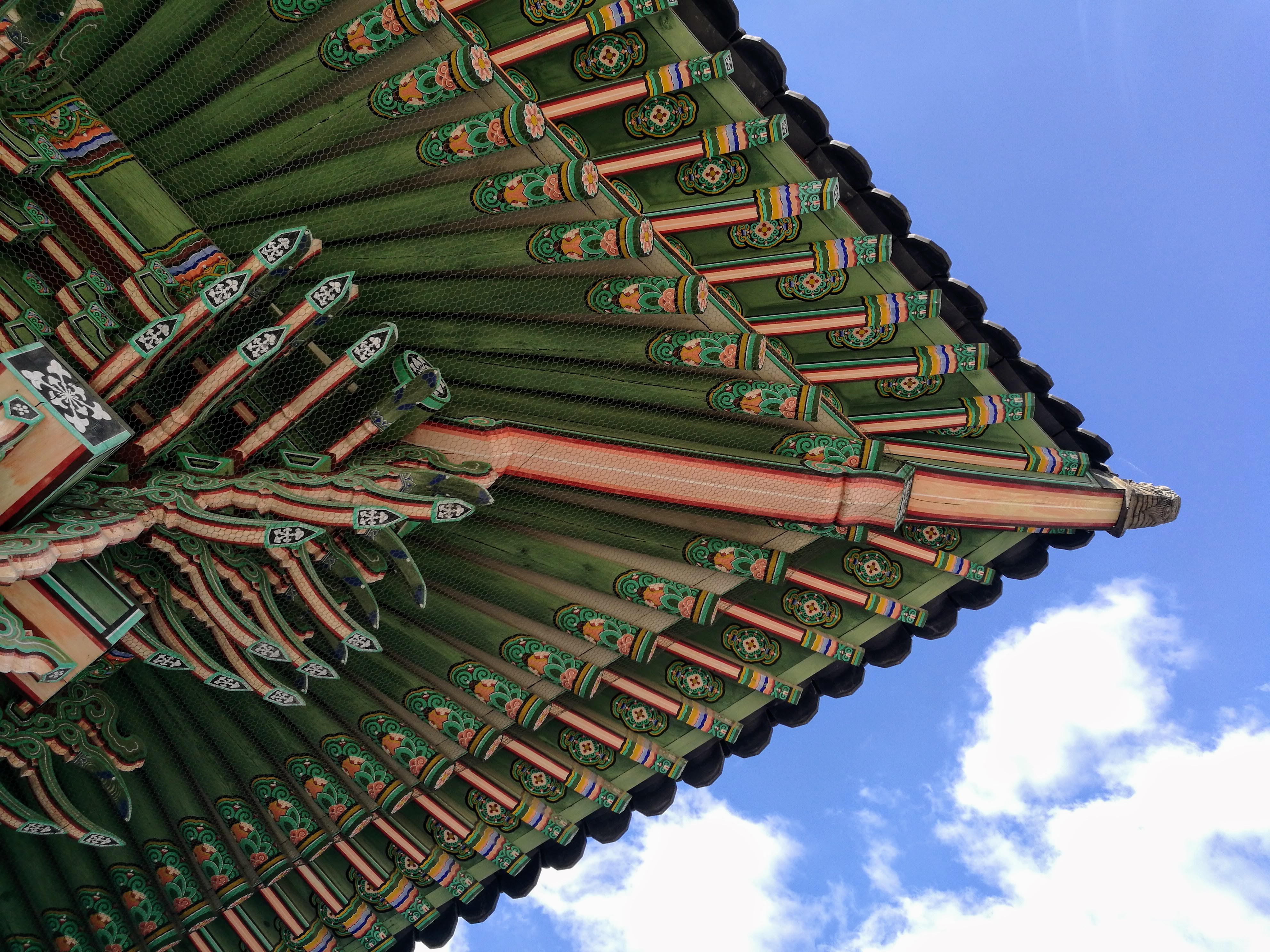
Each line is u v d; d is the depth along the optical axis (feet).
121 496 21.22
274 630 23.58
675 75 26.84
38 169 21.74
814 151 28.17
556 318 27.09
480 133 22.74
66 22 19.51
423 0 21.16
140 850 29.01
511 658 30.89
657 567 30.81
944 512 30.30
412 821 32.94
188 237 22.89
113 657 22.66
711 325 26.61
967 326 30.22
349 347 26.86
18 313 22.11
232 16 22.26
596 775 33.24
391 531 24.52
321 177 24.07
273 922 31.91
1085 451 31.96
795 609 33.22
